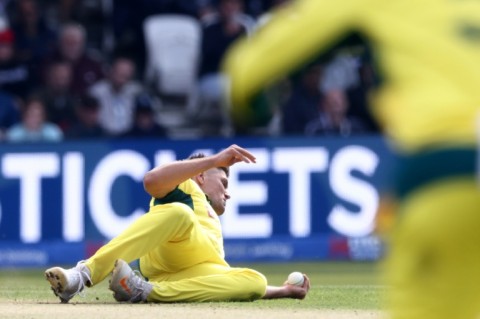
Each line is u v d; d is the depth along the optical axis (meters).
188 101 61.66
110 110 57.81
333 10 11.77
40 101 56.47
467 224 11.62
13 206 48.94
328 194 48.75
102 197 48.69
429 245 11.75
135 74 62.59
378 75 12.17
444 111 11.74
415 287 11.84
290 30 11.65
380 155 48.72
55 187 48.84
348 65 58.09
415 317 11.82
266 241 48.44
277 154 48.66
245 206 48.41
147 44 62.34
